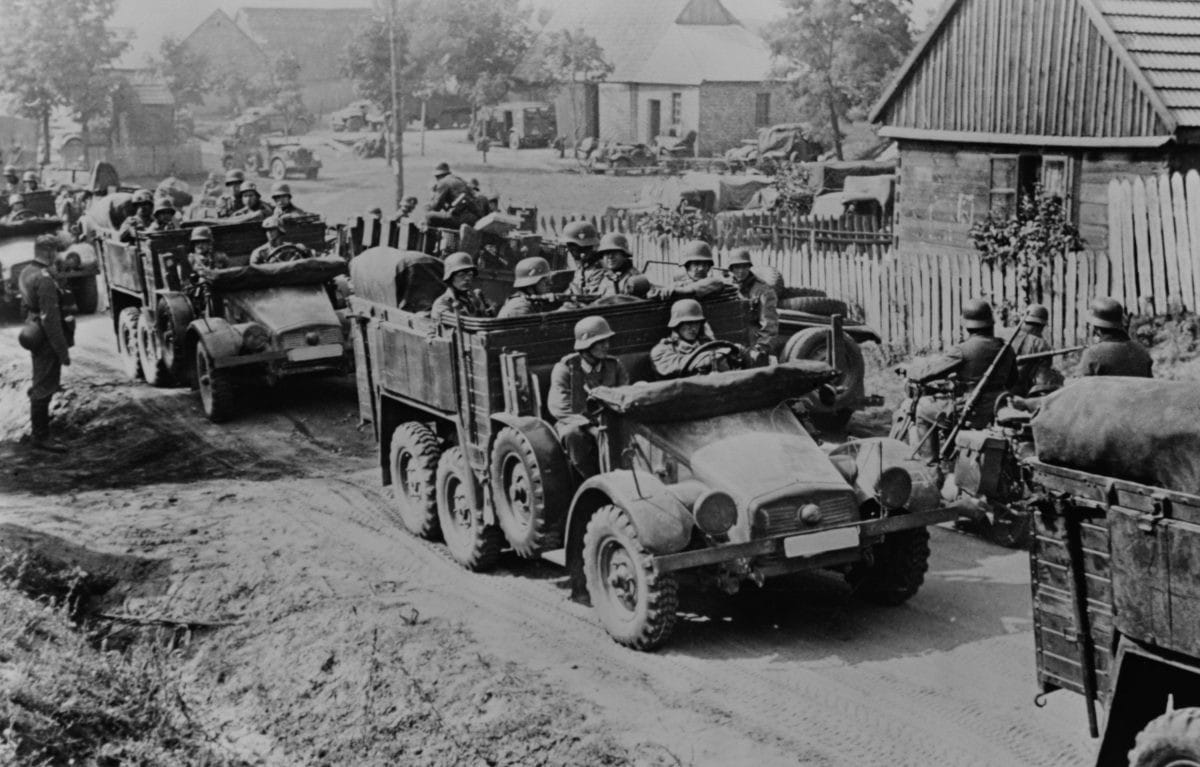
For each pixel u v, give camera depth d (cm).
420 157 4891
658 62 4566
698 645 876
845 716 760
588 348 974
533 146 5038
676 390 905
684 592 980
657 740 738
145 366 1770
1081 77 1903
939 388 1130
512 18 4762
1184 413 570
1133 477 586
